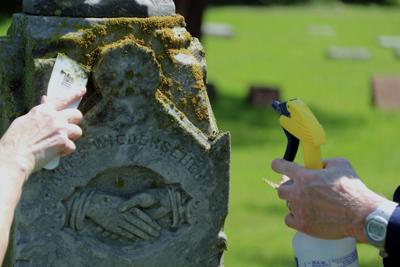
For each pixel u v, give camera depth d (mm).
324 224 2717
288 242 6738
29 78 3201
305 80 14805
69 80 3121
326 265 2830
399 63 17391
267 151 9633
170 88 3303
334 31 22156
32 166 2543
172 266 3412
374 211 2609
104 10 3254
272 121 11203
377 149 10047
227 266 6223
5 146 2539
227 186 3387
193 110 3332
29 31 3189
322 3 28125
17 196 2430
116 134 3236
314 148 2793
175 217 3367
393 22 24531
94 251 3320
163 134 3277
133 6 3285
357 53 17531
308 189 2703
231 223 7160
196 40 3463
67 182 3250
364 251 6676
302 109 2830
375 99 12570
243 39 19641
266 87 12281
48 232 3277
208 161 3346
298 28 22266
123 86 3188
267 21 23328
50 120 2629
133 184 3322
